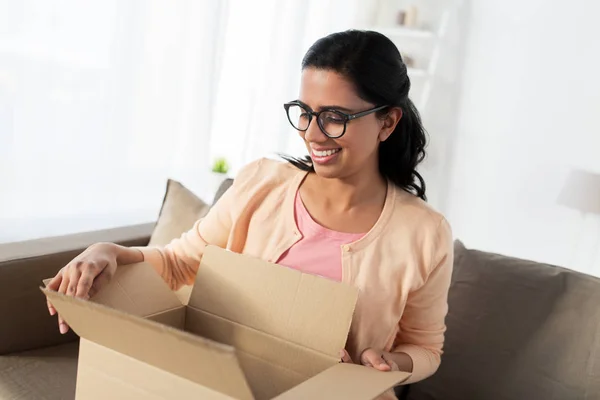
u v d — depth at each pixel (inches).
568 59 115.9
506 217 124.4
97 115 88.4
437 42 131.3
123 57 89.5
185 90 98.7
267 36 114.8
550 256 119.7
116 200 93.1
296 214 47.2
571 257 117.3
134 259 44.2
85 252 39.9
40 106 82.3
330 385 30.6
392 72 42.0
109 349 31.2
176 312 40.4
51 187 85.5
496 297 56.3
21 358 59.5
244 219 48.4
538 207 120.6
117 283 38.6
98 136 89.1
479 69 126.3
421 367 46.3
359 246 45.1
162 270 47.7
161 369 29.4
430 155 132.6
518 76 121.6
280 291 37.7
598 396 50.0
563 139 117.1
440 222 46.8
